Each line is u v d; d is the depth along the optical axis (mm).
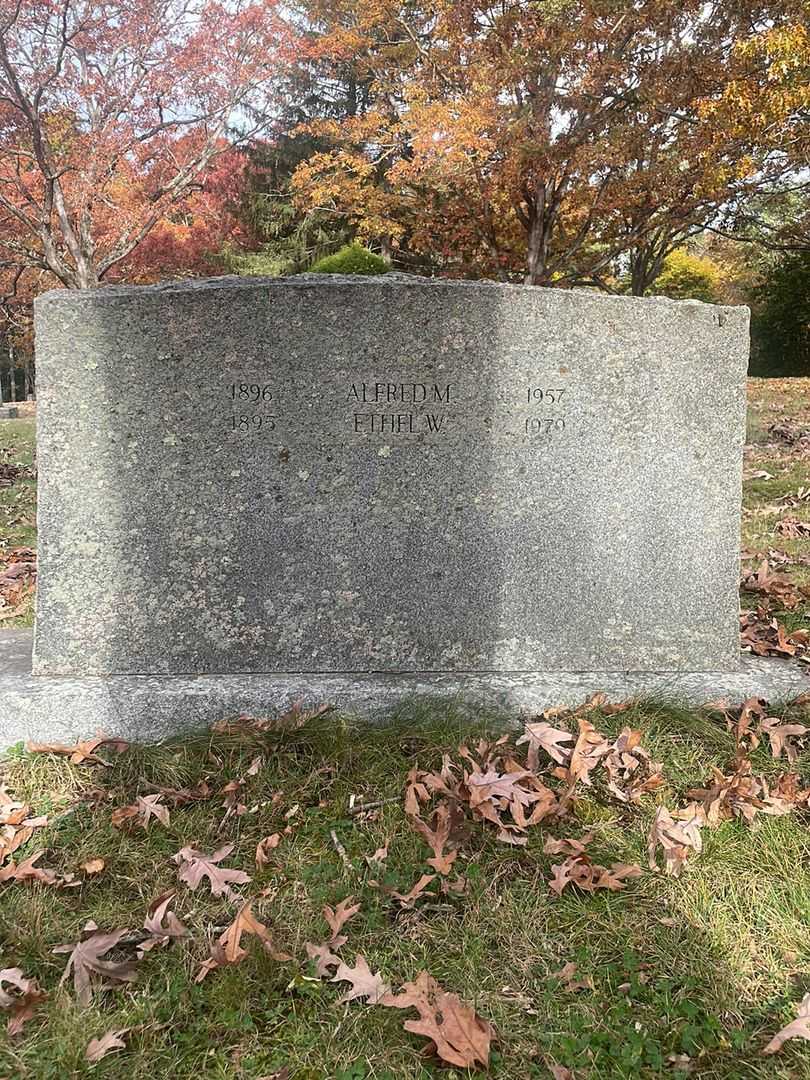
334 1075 774
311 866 1049
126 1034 815
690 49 5172
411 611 1423
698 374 1411
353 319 1356
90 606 1392
